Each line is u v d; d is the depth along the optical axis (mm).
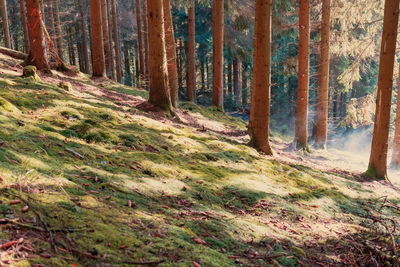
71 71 13219
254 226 4168
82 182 3734
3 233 2260
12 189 2910
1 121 4711
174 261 2572
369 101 13625
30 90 7184
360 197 7414
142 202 3771
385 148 9562
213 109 16672
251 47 23375
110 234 2662
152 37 9453
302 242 4207
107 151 5184
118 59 22203
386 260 3842
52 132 5078
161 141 6641
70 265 2172
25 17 23750
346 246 4348
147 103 9820
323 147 14570
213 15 18984
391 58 8922
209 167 6047
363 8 13227
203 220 3805
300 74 12398
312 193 6395
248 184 5707
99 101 8641
